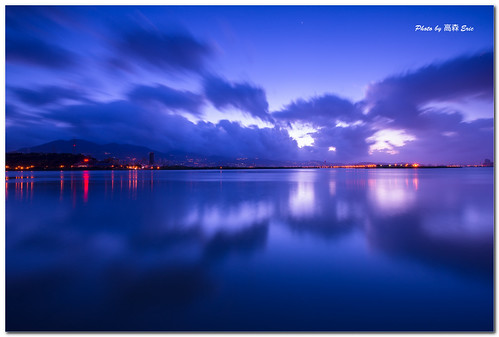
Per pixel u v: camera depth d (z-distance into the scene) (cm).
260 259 593
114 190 2291
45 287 463
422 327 360
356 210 1214
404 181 3444
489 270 528
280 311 393
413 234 803
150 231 848
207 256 614
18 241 738
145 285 470
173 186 2777
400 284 472
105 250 660
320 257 605
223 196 1797
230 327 358
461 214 1106
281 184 3022
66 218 1059
